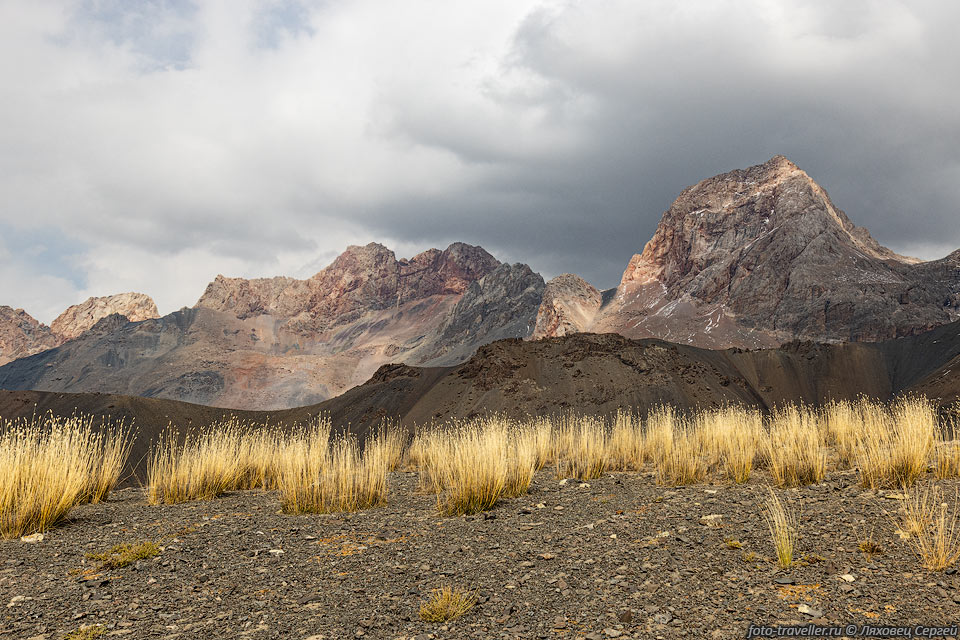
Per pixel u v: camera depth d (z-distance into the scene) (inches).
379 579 262.2
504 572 265.3
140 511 445.4
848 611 201.6
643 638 190.9
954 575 224.1
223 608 230.7
